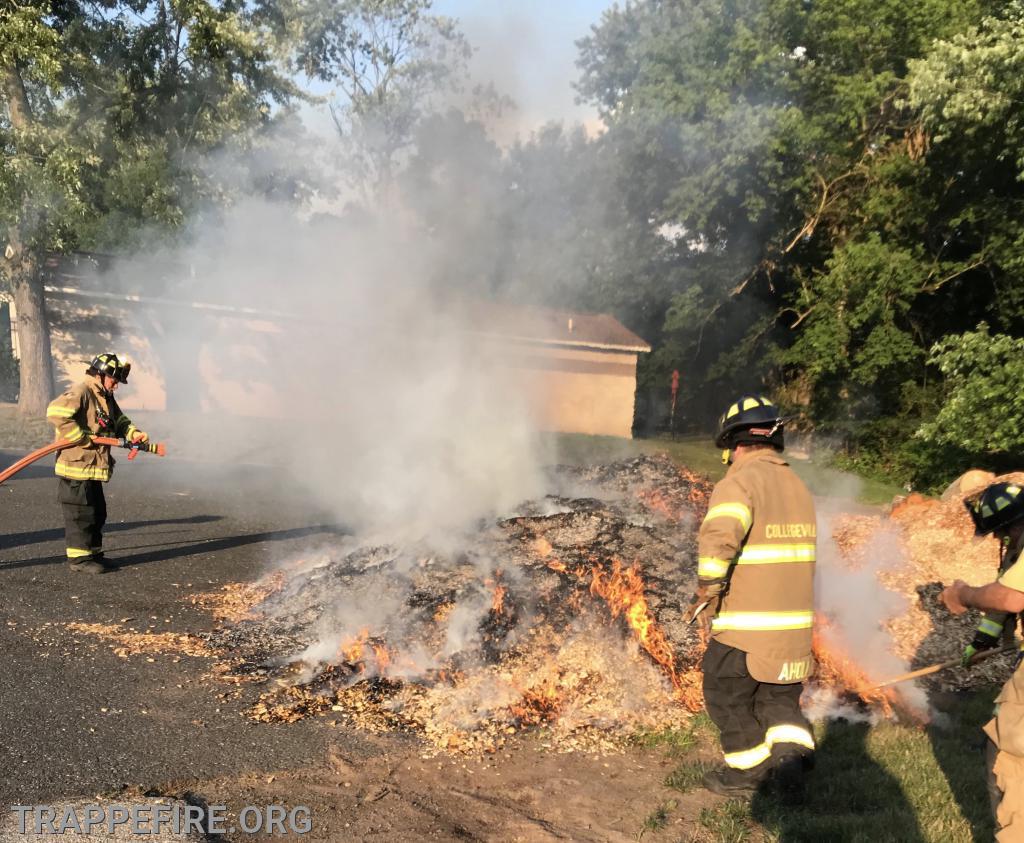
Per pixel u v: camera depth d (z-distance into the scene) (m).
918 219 18.59
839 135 19.22
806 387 22.03
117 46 17.28
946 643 4.78
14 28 14.04
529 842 2.84
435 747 3.57
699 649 4.34
